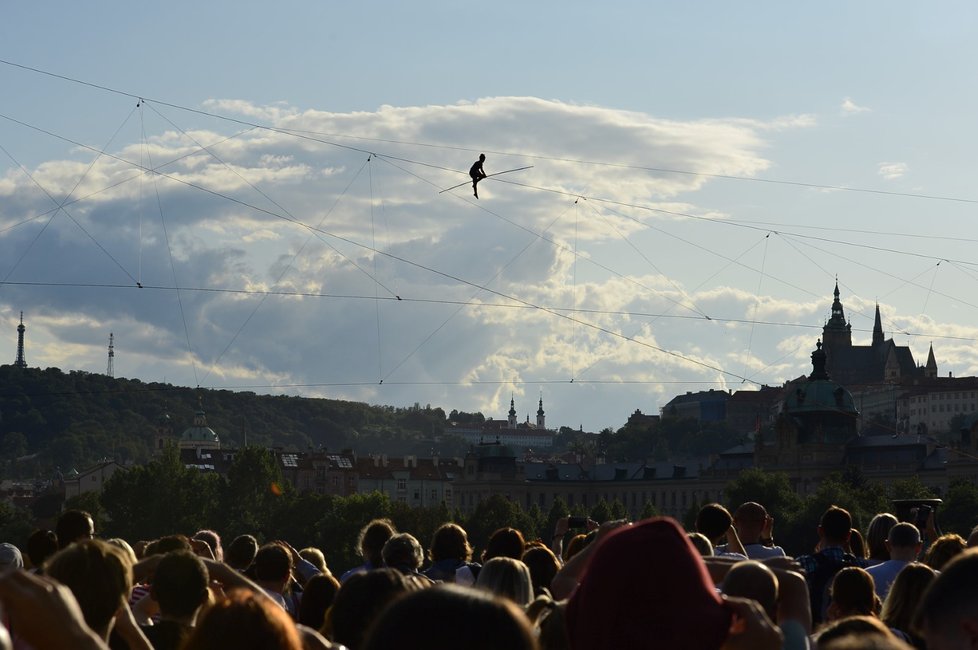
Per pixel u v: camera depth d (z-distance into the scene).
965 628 15.02
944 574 15.40
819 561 36.47
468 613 12.47
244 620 16.14
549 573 36.06
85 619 19.97
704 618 16.08
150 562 26.50
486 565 28.22
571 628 16.80
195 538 42.22
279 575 34.38
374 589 22.95
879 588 36.34
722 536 40.09
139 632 21.84
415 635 12.38
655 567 16.19
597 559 16.56
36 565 37.47
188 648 16.27
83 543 20.39
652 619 16.05
